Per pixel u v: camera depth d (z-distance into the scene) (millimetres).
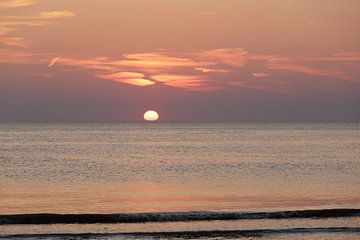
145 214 68062
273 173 131875
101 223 66750
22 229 63375
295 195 93312
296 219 68750
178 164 157250
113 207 82125
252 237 60031
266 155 189750
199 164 157000
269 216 69312
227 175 127500
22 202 86188
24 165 153625
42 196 92688
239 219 68750
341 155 188125
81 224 66188
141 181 115938
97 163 160750
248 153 199875
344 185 107000
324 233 61750
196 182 113562
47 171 137000
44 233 61188
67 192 97812
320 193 95625
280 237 60062
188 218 68438
